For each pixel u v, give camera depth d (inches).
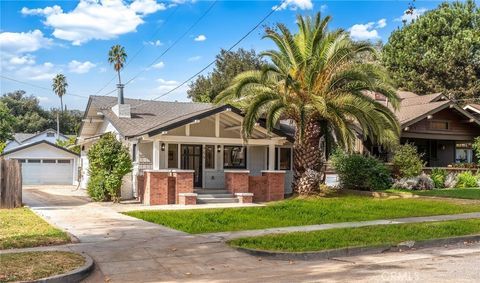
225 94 910.4
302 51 828.0
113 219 586.6
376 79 836.6
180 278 326.3
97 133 1176.8
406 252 424.5
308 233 481.7
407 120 1037.2
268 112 810.8
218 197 824.3
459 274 323.9
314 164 882.8
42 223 537.3
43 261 343.3
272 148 919.0
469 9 1921.8
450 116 1127.6
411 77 1833.2
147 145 886.4
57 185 1501.0
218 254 398.3
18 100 3457.2
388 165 987.9
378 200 815.7
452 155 1224.2
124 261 368.5
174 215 625.9
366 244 424.8
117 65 1758.1
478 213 657.6
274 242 430.3
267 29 848.3
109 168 834.2
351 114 803.4
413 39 1877.5
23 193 1085.1
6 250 389.7
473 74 1800.0
